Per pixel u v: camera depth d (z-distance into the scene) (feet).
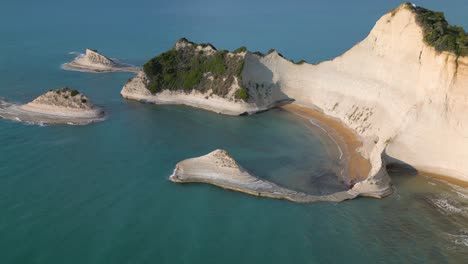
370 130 197.98
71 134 195.93
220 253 113.60
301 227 127.03
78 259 109.19
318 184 158.51
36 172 155.02
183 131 208.74
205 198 142.20
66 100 221.87
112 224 124.47
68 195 139.54
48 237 117.50
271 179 161.27
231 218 130.72
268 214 133.90
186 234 121.29
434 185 155.63
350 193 147.95
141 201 137.90
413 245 119.34
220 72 251.60
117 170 159.84
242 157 180.45
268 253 114.32
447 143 161.27
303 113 241.35
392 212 137.08
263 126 220.84
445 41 162.30
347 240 121.19
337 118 226.58
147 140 193.26
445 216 134.92
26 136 190.29
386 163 167.73
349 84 228.02
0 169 155.94
